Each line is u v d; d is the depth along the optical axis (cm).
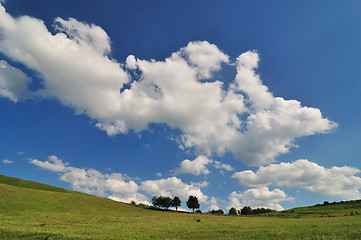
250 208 16938
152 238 2953
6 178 11869
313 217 8019
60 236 2583
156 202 14512
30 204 7400
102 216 7175
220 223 5666
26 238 2427
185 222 6025
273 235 2961
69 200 9581
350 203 13062
